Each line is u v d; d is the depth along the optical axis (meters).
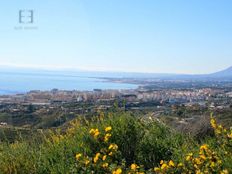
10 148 5.12
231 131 4.73
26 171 4.59
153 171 4.25
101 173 4.21
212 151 4.34
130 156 4.93
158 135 5.37
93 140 4.93
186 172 4.06
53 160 4.76
